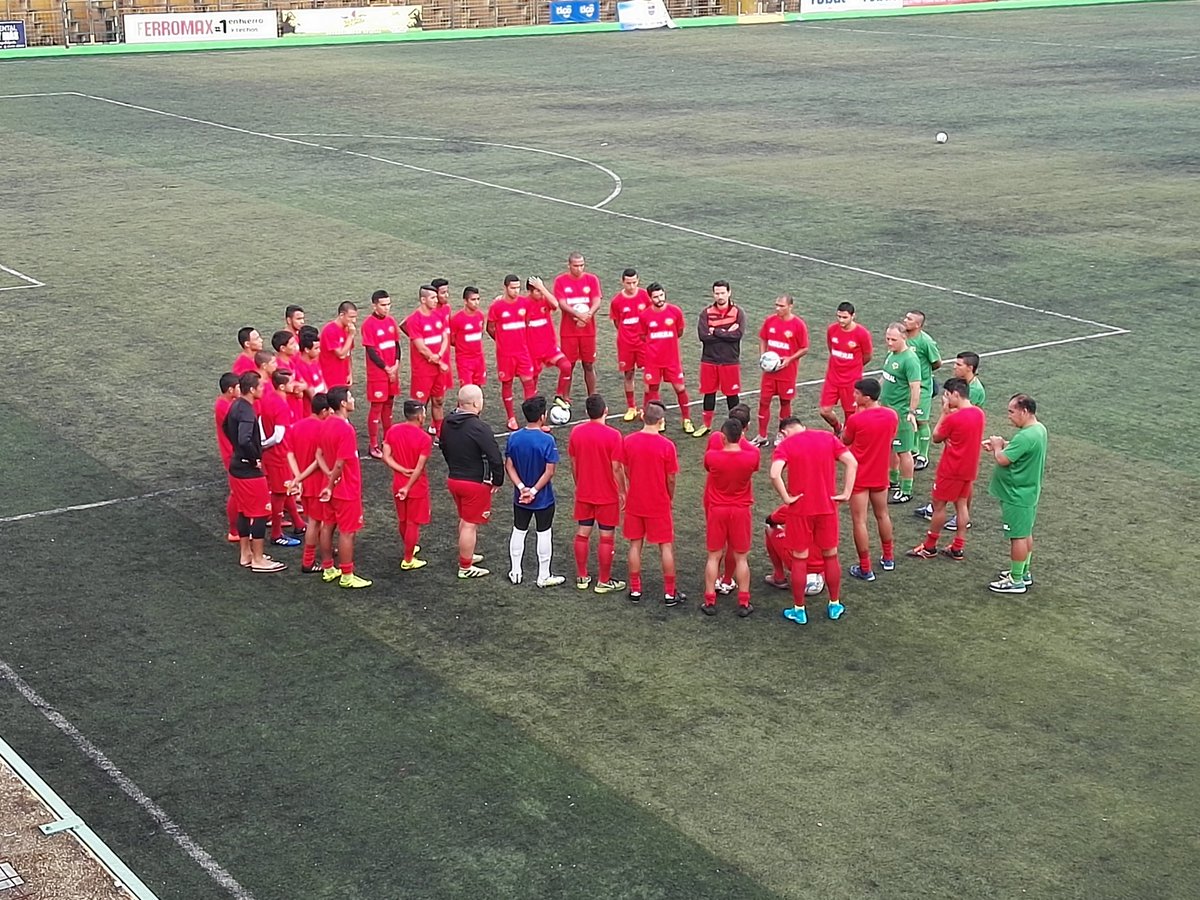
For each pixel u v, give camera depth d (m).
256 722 12.29
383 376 18.69
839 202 34.28
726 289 19.02
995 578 15.15
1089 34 71.50
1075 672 13.20
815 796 11.23
